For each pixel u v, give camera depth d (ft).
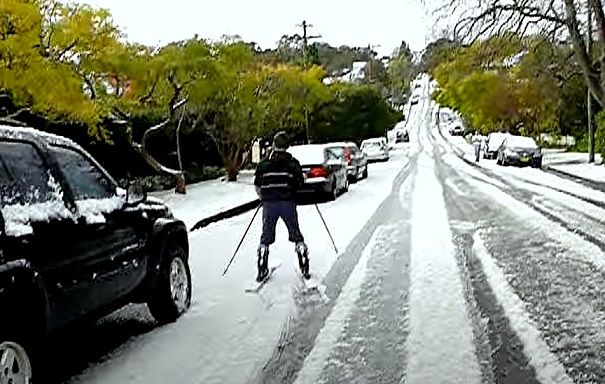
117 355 22.15
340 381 19.48
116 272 22.11
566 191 75.25
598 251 38.04
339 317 25.82
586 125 163.94
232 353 22.06
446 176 99.14
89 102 54.80
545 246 39.86
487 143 150.30
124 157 81.66
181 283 27.04
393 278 32.19
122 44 63.21
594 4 75.51
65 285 19.02
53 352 22.58
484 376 19.49
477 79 187.73
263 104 102.01
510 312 25.88
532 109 172.35
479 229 46.98
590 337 22.76
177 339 23.68
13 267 16.74
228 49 83.25
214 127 92.17
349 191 78.23
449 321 24.86
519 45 81.30
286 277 33.01
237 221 56.65
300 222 52.80
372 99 183.01
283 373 20.21
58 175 20.39
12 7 44.42
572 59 113.39
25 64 46.06
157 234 25.29
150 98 72.28
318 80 136.77
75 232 19.90
